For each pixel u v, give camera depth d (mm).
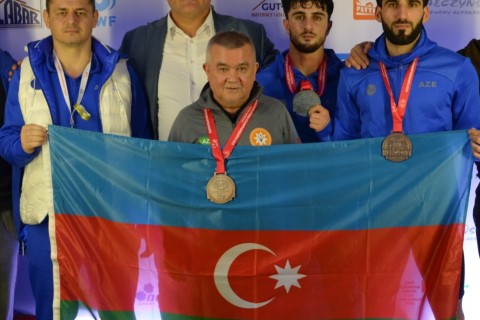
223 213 2994
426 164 2951
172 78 3641
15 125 3191
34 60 3148
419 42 3195
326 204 2980
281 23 3885
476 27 3920
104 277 3016
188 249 3002
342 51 3922
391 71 3211
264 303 3012
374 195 2967
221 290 3010
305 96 3486
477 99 3195
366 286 2984
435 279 2959
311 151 2973
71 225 3016
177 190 2990
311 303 3006
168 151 2984
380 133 3199
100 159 2998
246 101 3090
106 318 3014
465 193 2953
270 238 2996
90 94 3191
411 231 2965
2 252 3510
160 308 3023
